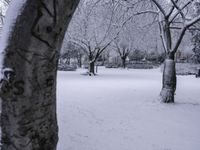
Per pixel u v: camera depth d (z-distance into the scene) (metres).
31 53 1.92
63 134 6.97
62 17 1.98
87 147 6.02
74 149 5.86
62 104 11.47
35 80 2.00
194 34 24.31
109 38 27.17
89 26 26.91
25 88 1.96
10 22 1.89
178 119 9.09
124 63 47.25
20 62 1.91
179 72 34.44
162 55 49.06
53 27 1.94
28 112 2.03
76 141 6.42
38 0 1.84
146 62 52.31
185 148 6.12
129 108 10.82
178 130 7.65
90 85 19.19
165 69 12.48
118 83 20.84
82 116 9.22
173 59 12.61
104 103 11.88
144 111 10.29
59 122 8.27
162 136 7.03
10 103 1.95
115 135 7.03
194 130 7.68
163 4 15.90
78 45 30.28
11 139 2.02
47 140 2.20
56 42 2.03
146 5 15.27
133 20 16.39
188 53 39.81
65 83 20.55
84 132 7.24
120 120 8.73
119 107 11.01
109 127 7.83
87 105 11.30
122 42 27.69
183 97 14.09
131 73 35.00
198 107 11.32
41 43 1.93
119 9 15.32
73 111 10.03
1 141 2.02
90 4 17.14
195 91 16.47
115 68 48.69
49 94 2.13
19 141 2.04
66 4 1.97
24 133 2.04
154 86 18.88
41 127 2.14
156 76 29.28
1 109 1.95
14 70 1.91
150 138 6.83
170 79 12.31
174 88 12.43
